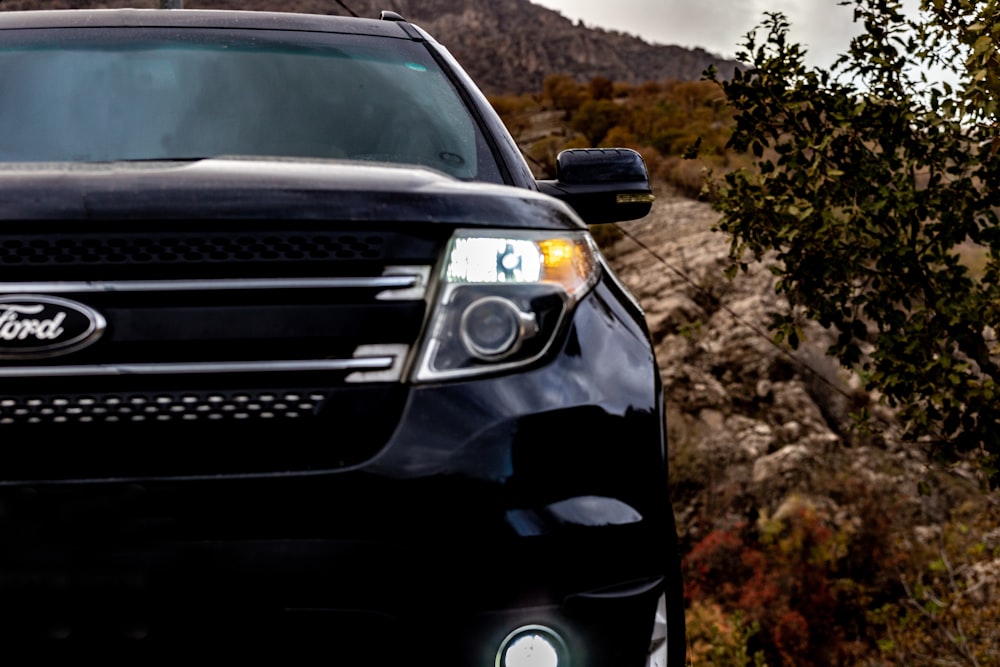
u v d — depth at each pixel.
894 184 6.48
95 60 2.56
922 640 14.57
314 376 1.54
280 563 1.46
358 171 1.71
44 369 1.47
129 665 1.47
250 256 1.54
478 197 1.68
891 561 25.45
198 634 1.46
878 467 29.03
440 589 1.50
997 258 6.36
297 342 1.54
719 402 32.72
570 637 1.54
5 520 1.44
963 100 5.94
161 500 1.45
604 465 1.61
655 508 1.66
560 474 1.58
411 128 2.49
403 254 1.58
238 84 2.53
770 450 30.84
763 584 24.86
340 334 1.55
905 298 6.60
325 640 1.48
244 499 1.46
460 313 1.59
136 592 1.44
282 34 2.78
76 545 1.44
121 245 1.51
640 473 1.65
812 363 33.50
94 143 2.30
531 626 1.53
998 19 5.52
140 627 1.45
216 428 1.50
